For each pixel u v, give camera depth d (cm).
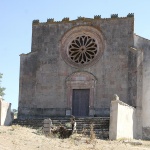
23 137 1814
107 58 3219
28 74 3372
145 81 3112
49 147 1658
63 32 3403
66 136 2078
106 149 1770
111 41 3241
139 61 3086
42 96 3322
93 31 3316
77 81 3256
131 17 3222
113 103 2348
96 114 3145
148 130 3003
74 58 3338
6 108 2784
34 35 3469
